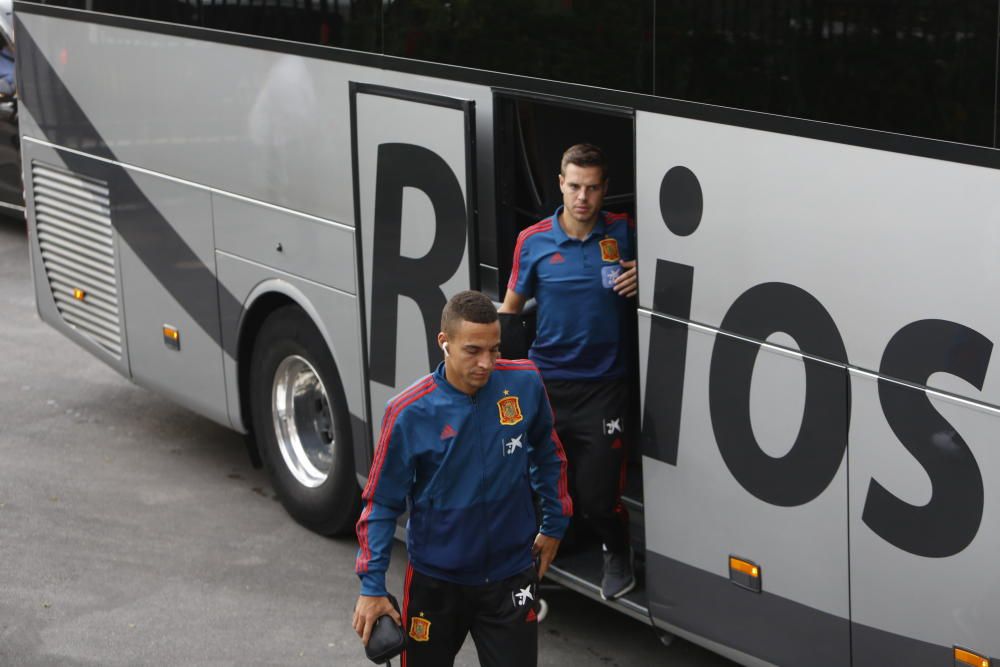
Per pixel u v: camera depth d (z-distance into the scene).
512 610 4.59
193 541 7.09
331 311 6.53
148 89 7.35
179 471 7.99
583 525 6.03
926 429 4.20
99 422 8.70
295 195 6.57
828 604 4.63
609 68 4.93
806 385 4.52
